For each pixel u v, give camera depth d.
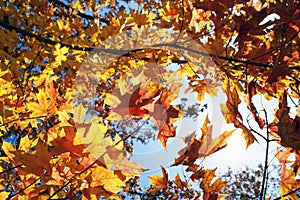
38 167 0.96
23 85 1.27
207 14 1.22
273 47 1.14
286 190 1.10
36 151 0.96
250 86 1.13
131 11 1.27
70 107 1.13
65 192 1.04
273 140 1.05
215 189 1.09
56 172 0.96
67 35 1.37
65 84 1.36
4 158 1.05
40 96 1.09
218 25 1.17
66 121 0.97
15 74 1.26
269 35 1.20
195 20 1.23
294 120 1.05
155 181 1.12
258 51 1.15
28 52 1.29
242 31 1.14
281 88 1.18
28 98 1.26
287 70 1.11
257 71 1.15
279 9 1.12
